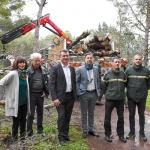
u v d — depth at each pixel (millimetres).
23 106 4016
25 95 3965
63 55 4273
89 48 9570
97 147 4352
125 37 23406
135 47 25812
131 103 4938
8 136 4152
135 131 5449
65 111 4438
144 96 4871
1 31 16484
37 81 4379
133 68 4883
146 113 7648
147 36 16859
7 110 3824
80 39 9695
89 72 4832
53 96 4199
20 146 3725
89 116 4977
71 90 4379
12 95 3803
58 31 11367
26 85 3945
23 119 4078
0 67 8367
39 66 4438
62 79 4242
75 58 9125
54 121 5398
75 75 4461
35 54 4328
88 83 4812
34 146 3900
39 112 4543
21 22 16219
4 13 14594
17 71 3834
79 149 4082
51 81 4250
